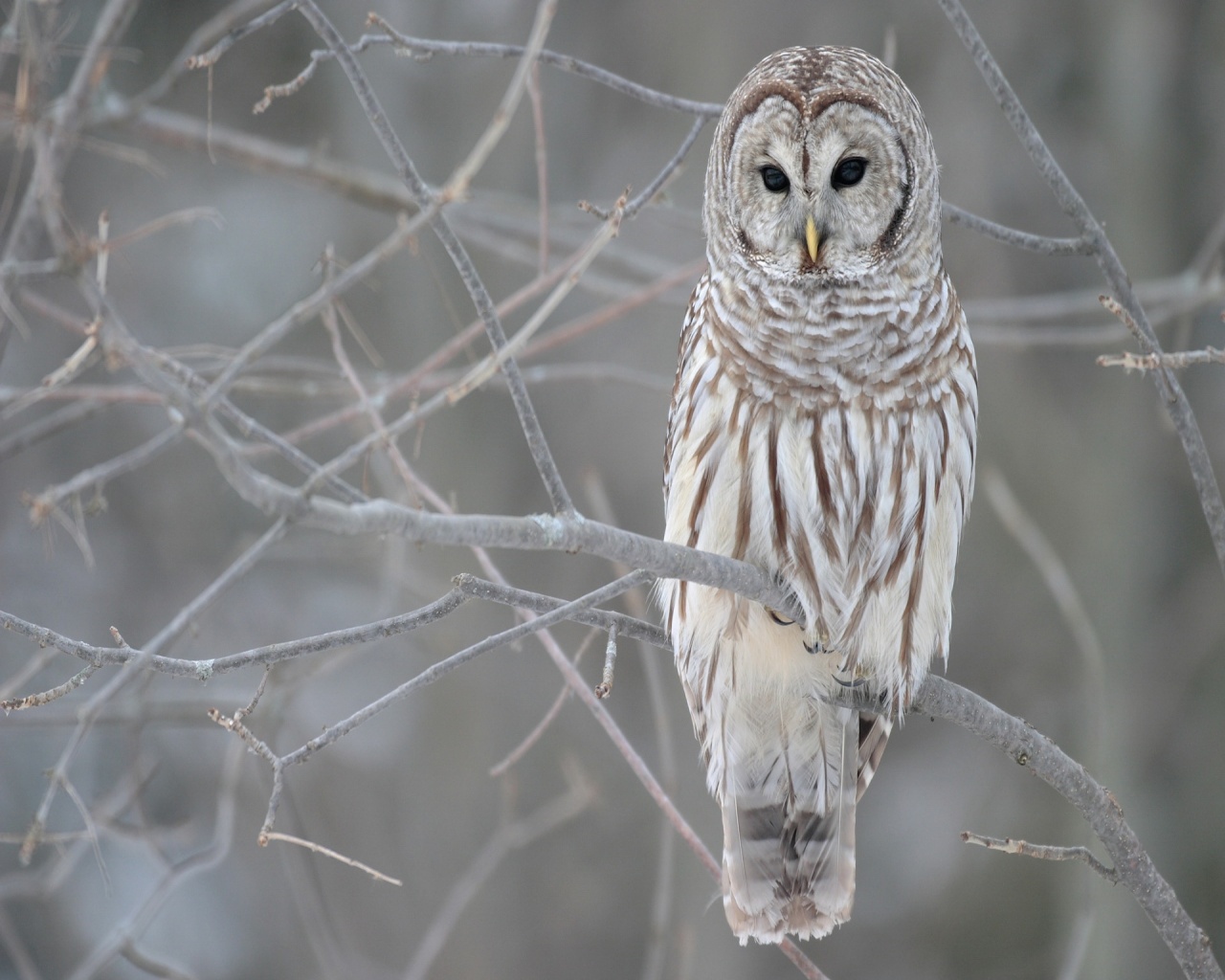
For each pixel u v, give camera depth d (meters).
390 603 10.80
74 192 15.72
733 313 7.45
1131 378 16.31
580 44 15.47
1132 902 16.25
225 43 6.09
